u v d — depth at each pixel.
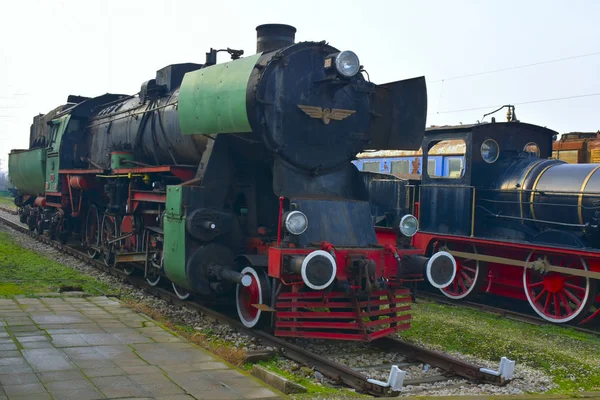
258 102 7.74
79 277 11.91
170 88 11.47
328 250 7.34
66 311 8.13
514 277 11.70
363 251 7.61
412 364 7.11
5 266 12.57
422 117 8.95
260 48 9.05
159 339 6.80
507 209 11.64
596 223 10.02
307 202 7.88
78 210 15.41
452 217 12.36
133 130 12.44
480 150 12.02
